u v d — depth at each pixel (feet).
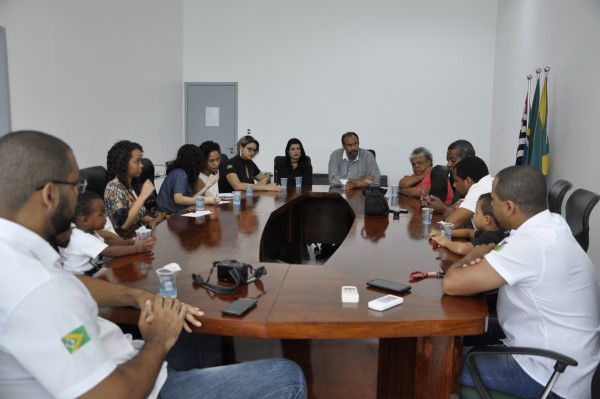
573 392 4.90
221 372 4.58
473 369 4.67
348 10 23.52
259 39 24.17
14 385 3.25
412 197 13.74
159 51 22.02
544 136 15.93
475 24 22.95
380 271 6.24
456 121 23.58
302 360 5.87
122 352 4.12
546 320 4.94
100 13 16.96
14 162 3.24
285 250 14.29
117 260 6.72
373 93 23.85
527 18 18.56
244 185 15.05
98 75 16.96
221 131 25.04
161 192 12.59
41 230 3.41
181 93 24.90
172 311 4.40
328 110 24.21
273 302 5.05
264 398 4.39
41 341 3.05
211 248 7.52
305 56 23.99
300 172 16.98
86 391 3.15
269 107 24.52
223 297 5.19
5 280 3.07
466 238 8.43
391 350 5.45
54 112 14.48
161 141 22.63
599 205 12.21
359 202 12.74
